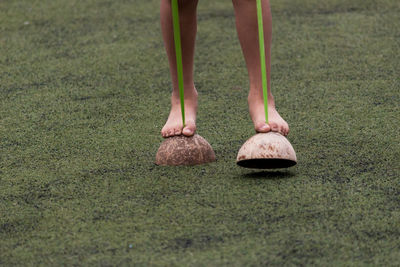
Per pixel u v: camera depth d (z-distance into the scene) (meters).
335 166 4.82
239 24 4.76
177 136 4.99
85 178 4.77
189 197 4.30
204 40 8.68
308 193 4.29
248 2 4.69
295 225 3.82
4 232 3.90
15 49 8.63
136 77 7.52
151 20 9.57
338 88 6.86
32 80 7.53
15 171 5.00
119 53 8.32
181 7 4.87
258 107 4.78
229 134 5.69
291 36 8.65
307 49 8.16
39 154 5.39
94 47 8.58
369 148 5.20
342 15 9.40
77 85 7.32
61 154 5.36
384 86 6.83
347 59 7.75
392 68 7.38
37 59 8.23
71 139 5.73
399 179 4.52
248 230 3.78
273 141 4.50
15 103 6.82
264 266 3.36
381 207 4.05
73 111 6.51
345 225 3.81
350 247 3.54
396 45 8.12
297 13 9.59
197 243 3.64
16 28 9.48
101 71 7.74
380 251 3.49
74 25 9.50
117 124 6.09
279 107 6.41
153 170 4.86
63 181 4.73
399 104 6.29
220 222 3.90
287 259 3.42
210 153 5.02
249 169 4.82
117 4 10.41
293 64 7.70
